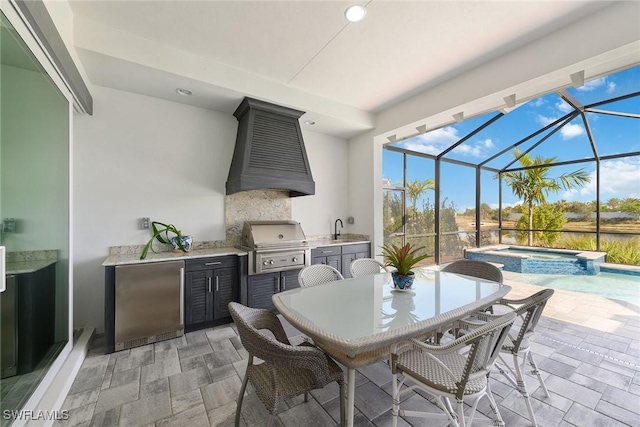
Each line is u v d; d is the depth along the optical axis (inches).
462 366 55.5
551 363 85.0
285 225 142.4
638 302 144.9
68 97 86.0
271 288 128.1
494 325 46.3
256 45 98.3
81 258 106.3
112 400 68.0
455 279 91.0
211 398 69.0
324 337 49.0
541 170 264.1
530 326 64.7
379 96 140.1
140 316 97.6
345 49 100.9
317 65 111.7
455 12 82.2
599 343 98.3
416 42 96.4
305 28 89.4
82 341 94.0
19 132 64.3
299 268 135.2
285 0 77.4
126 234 114.3
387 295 73.6
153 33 91.8
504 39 94.7
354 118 152.8
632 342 99.0
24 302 66.2
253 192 147.5
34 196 70.7
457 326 77.6
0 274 53.6
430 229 237.0
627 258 215.3
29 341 67.6
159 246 120.3
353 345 46.0
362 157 174.2
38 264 72.7
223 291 117.4
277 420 61.4
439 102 127.3
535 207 270.8
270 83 123.0
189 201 128.8
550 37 91.2
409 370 54.1
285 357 45.0
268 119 131.0
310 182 138.5
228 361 87.1
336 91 134.9
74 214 105.5
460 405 46.1
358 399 69.1
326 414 63.6
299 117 139.9
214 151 135.9
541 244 266.4
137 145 117.1
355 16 83.5
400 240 215.5
